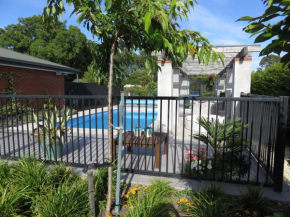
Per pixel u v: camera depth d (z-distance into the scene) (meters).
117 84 2.70
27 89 8.73
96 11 1.88
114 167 2.88
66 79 23.91
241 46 5.42
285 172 3.53
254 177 3.00
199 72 9.85
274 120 2.90
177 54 2.09
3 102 7.61
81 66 22.23
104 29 1.94
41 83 9.52
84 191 2.33
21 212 2.15
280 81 5.08
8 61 7.14
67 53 20.02
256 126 3.97
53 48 19.36
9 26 20.78
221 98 2.79
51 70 9.52
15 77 8.13
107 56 2.42
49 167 2.97
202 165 2.97
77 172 3.03
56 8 1.90
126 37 2.10
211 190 2.47
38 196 2.24
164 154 4.16
